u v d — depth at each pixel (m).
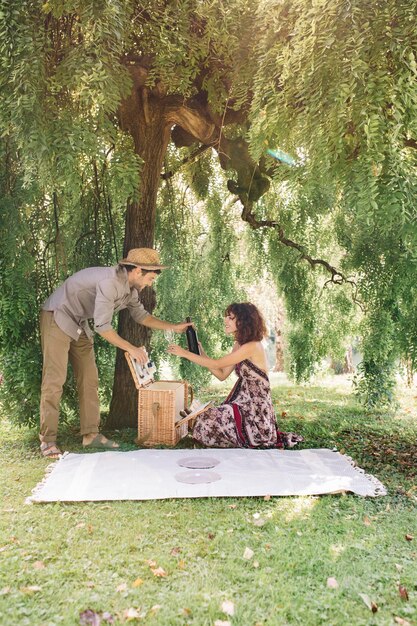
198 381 6.98
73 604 2.32
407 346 6.16
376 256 6.36
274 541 2.93
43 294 5.30
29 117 3.90
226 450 4.55
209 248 7.28
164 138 5.51
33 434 5.38
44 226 5.36
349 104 3.56
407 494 3.67
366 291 6.58
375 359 6.60
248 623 2.21
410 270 5.99
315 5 3.52
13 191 4.80
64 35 4.18
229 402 4.85
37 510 3.33
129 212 5.55
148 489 3.62
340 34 3.50
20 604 2.31
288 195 6.82
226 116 5.46
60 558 2.72
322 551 2.81
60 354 4.62
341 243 6.71
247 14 4.32
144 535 2.98
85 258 5.65
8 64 3.86
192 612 2.28
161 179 6.55
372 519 3.23
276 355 14.34
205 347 7.04
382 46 3.43
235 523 3.16
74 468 4.08
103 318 4.54
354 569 2.64
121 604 2.33
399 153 3.44
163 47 4.45
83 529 3.04
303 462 4.25
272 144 4.28
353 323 7.36
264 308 11.45
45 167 3.98
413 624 2.22
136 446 4.82
